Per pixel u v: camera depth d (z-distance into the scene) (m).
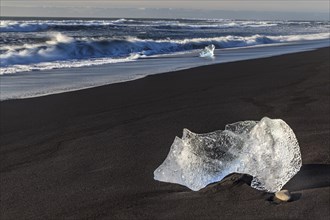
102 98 6.31
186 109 5.45
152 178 3.11
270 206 2.55
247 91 6.60
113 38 15.84
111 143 4.04
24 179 3.18
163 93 6.70
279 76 8.21
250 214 2.47
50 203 2.76
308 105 5.36
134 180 3.09
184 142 3.02
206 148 2.99
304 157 3.30
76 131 4.50
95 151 3.80
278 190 2.71
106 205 2.69
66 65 10.39
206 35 24.56
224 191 2.76
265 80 7.74
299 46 18.61
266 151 2.88
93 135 4.33
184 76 8.60
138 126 4.64
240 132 3.13
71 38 14.52
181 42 17.23
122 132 4.42
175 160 3.01
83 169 3.36
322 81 7.31
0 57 10.51
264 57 12.55
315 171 3.02
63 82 7.77
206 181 2.86
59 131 4.51
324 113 4.89
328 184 2.81
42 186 3.04
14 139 4.23
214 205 2.60
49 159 3.62
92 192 2.90
